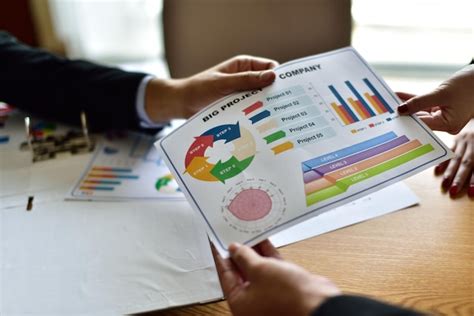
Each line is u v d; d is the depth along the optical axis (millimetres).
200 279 499
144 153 726
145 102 734
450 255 517
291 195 504
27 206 619
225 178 527
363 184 508
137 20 1739
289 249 536
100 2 1694
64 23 1688
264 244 490
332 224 568
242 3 996
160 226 576
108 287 496
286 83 614
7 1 1652
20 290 497
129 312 469
